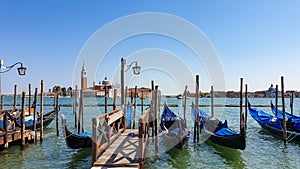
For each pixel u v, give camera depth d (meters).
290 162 10.00
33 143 12.91
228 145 11.05
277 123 15.12
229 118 28.72
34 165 9.36
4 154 10.81
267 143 13.41
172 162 9.95
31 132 12.99
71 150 11.53
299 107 49.81
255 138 14.80
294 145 12.91
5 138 11.12
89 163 9.65
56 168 9.04
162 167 9.34
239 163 9.86
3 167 9.10
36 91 13.52
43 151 11.38
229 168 9.27
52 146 12.34
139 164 7.00
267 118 16.95
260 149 12.05
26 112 18.97
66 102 59.25
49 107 46.56
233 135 10.75
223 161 10.10
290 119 14.38
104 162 7.11
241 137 10.31
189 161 10.07
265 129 16.66
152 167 9.34
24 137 11.72
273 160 10.27
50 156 10.61
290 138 13.52
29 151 11.34
